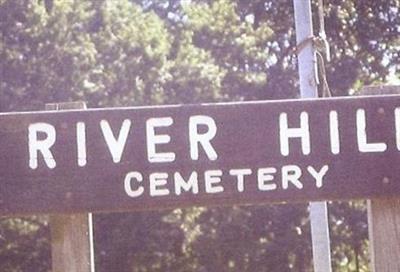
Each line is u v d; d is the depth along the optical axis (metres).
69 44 25.34
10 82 24.78
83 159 6.88
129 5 27.77
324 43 11.88
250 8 28.53
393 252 6.96
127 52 26.33
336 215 24.91
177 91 26.23
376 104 6.94
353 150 6.92
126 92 25.98
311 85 11.88
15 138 6.90
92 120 6.90
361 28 27.02
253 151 6.89
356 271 25.98
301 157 6.91
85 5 26.69
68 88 25.02
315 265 11.41
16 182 6.89
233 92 26.84
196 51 27.81
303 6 11.94
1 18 25.03
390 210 6.98
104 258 23.98
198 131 6.89
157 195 6.86
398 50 27.41
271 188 6.88
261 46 28.06
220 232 24.73
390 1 27.12
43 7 25.36
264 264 24.73
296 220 24.69
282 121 6.91
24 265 24.16
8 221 23.94
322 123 6.93
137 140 6.88
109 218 23.98
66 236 6.96
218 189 6.87
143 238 24.09
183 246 24.53
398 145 6.92
